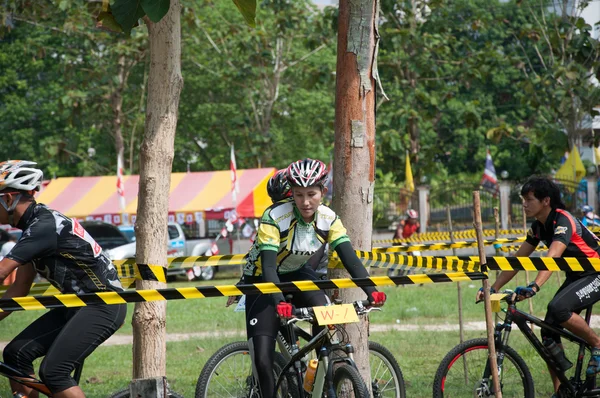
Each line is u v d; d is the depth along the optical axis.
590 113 27.16
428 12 31.03
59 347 4.75
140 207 5.97
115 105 32.94
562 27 27.95
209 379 6.23
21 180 4.79
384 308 15.18
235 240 28.45
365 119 6.12
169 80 5.95
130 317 15.42
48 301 4.66
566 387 6.41
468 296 16.86
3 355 4.98
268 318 5.43
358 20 6.06
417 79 30.52
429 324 13.05
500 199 28.69
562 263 5.95
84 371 9.91
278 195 6.39
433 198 29.66
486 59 29.62
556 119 29.47
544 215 6.51
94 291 4.94
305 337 6.09
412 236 22.91
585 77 27.12
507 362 6.28
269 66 35.91
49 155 34.59
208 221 31.12
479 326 12.62
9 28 19.52
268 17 38.69
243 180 28.16
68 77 33.75
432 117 29.81
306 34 33.38
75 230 4.89
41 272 4.98
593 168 28.77
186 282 25.66
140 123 39.25
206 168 45.78
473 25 31.42
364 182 6.14
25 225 4.87
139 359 5.92
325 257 6.55
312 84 29.55
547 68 28.47
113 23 5.68
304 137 42.81
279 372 5.88
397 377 6.87
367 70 6.11
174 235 26.83
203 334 12.66
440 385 6.24
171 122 5.99
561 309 6.23
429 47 29.48
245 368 6.37
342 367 4.93
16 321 15.31
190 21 31.33
